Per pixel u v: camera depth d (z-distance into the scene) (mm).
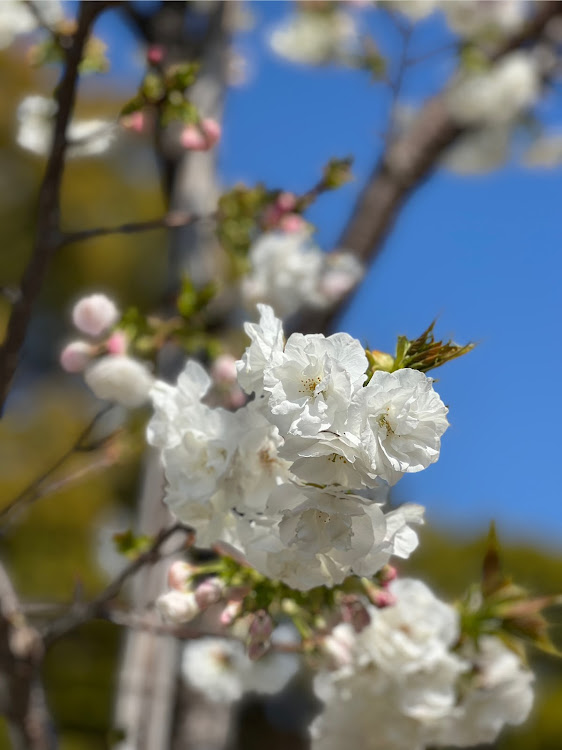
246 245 1353
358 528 890
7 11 1296
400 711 1095
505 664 1122
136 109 1135
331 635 1062
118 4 1065
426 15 1796
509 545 4336
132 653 1283
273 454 926
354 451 854
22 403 4426
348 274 1571
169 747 1343
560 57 1992
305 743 3551
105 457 1206
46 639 1139
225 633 1108
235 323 1537
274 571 920
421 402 854
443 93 1872
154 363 1250
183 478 931
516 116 1989
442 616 1093
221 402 1266
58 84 1102
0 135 4730
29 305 1109
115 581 1103
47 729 1163
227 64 1661
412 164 1775
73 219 5035
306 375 861
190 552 1283
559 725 3561
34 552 3654
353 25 1983
